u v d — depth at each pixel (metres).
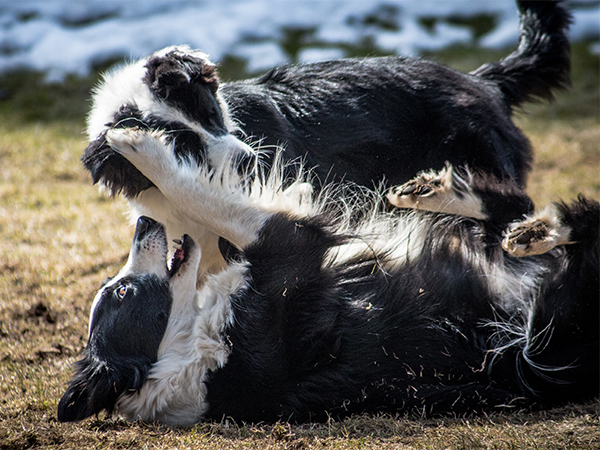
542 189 13.98
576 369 6.87
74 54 23.02
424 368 6.73
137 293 6.95
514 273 7.49
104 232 11.77
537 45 9.95
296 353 6.61
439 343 6.83
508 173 8.86
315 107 8.69
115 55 22.86
